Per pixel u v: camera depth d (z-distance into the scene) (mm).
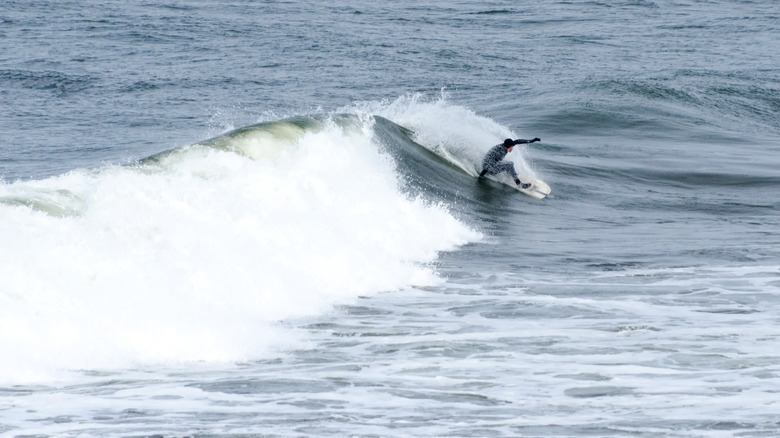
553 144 82375
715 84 121875
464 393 25156
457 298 37281
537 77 134875
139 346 28344
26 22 169125
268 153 48719
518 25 198125
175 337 29203
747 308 36062
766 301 37312
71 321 28375
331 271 38000
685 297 37875
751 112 109875
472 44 167125
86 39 154000
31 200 35281
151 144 78750
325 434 21625
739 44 175125
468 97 117438
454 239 47875
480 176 63906
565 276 41750
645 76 131375
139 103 106562
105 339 28219
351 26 183125
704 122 100000
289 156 49156
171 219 36312
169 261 33594
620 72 140125
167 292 31766
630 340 31000
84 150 75000
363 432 21797
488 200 58938
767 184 69875
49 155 72125
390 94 119125
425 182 57875
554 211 58719
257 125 51344
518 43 171125
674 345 30281
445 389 25547
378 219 45312
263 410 23578
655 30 193625
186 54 143875
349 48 154250
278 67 135500
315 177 45781
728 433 21562
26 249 30594
